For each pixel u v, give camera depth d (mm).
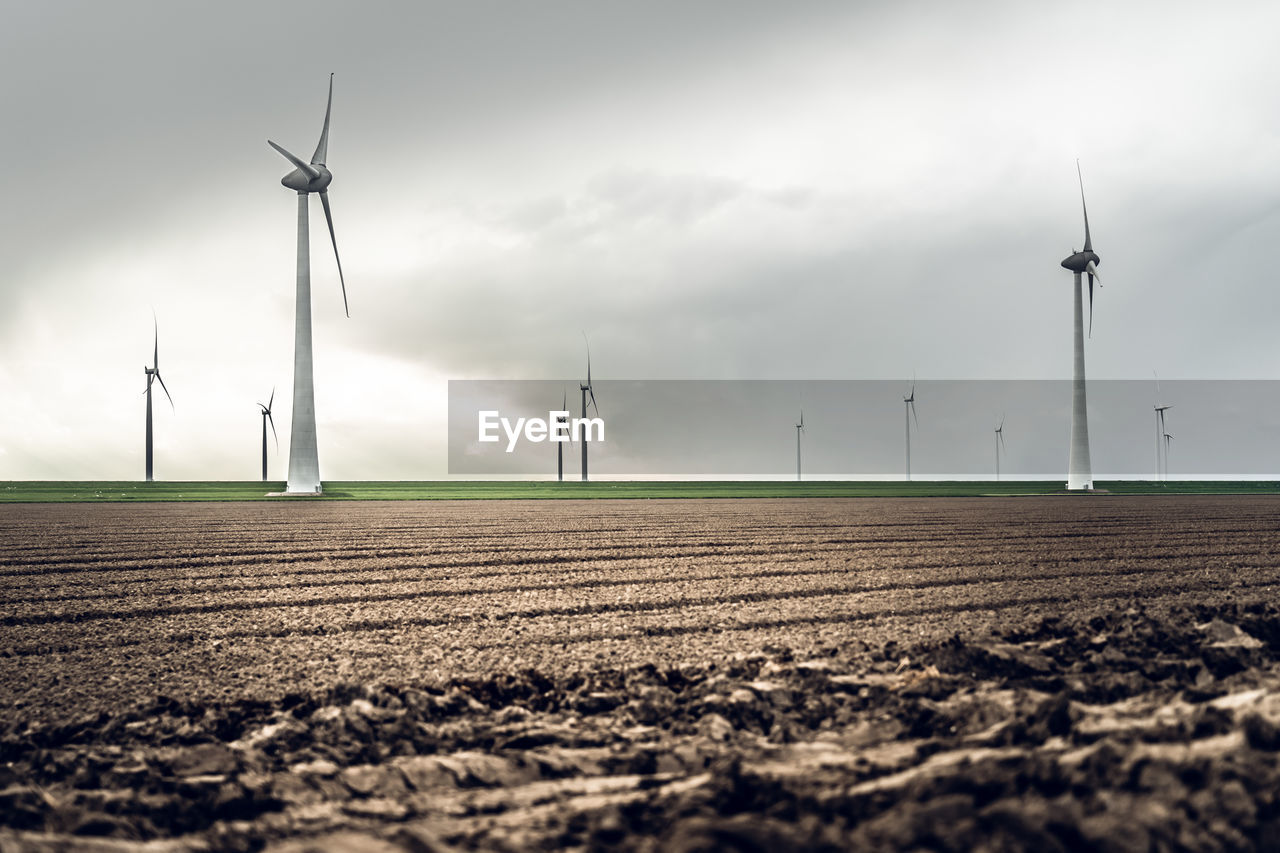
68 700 10453
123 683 11211
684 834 5727
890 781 6645
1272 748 6422
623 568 22062
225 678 11422
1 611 16375
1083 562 22891
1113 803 5801
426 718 9859
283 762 8477
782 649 12719
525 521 38625
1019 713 8055
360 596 17891
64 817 6945
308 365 62125
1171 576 20094
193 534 31609
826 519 39938
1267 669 11227
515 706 10234
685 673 11609
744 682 10898
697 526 35594
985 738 7777
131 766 8234
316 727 9375
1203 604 15898
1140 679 10117
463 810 7164
